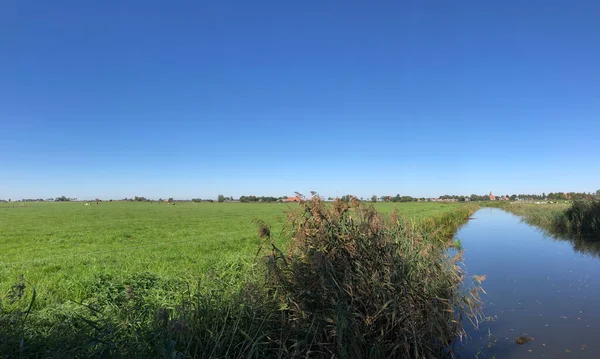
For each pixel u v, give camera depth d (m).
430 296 5.32
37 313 5.29
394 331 5.05
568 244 19.27
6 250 18.08
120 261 12.93
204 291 5.66
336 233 5.39
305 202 5.82
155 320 4.68
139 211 63.50
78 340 4.17
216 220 40.28
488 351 6.08
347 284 4.78
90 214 53.56
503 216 47.38
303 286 4.85
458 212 38.12
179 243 19.33
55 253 16.69
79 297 7.18
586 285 10.43
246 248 15.47
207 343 4.40
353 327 4.61
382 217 6.22
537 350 6.12
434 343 5.45
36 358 3.89
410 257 5.58
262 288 5.35
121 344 4.17
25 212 59.19
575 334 6.78
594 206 23.80
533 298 9.12
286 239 6.68
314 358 4.69
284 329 4.83
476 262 14.14
